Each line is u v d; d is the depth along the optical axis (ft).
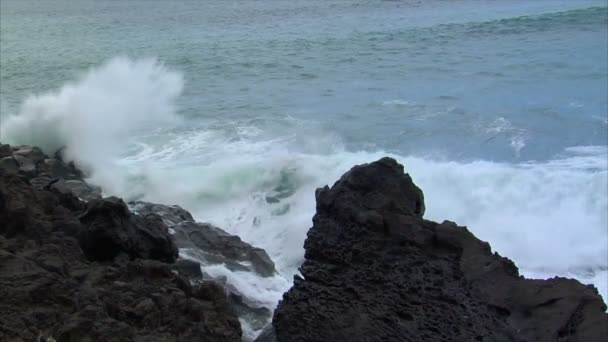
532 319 22.63
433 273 25.03
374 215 26.66
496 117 72.38
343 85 93.30
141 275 28.30
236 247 41.37
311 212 52.39
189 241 41.14
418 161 59.77
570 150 61.67
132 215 34.35
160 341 23.26
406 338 22.85
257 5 213.87
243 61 115.65
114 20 198.80
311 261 26.50
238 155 62.95
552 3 160.56
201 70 109.19
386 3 191.93
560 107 74.79
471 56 108.37
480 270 24.73
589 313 22.18
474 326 22.94
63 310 23.91
